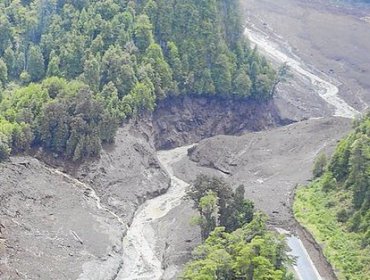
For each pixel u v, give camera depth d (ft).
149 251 435.12
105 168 498.69
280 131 595.47
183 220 453.99
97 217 448.24
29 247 390.01
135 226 465.47
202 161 564.71
